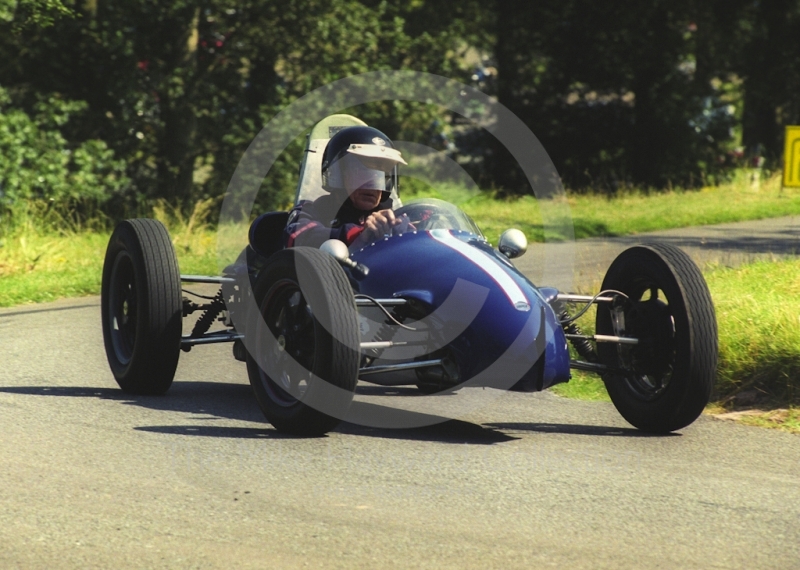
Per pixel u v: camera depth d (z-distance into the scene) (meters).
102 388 22.89
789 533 13.51
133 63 73.38
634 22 100.12
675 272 18.97
